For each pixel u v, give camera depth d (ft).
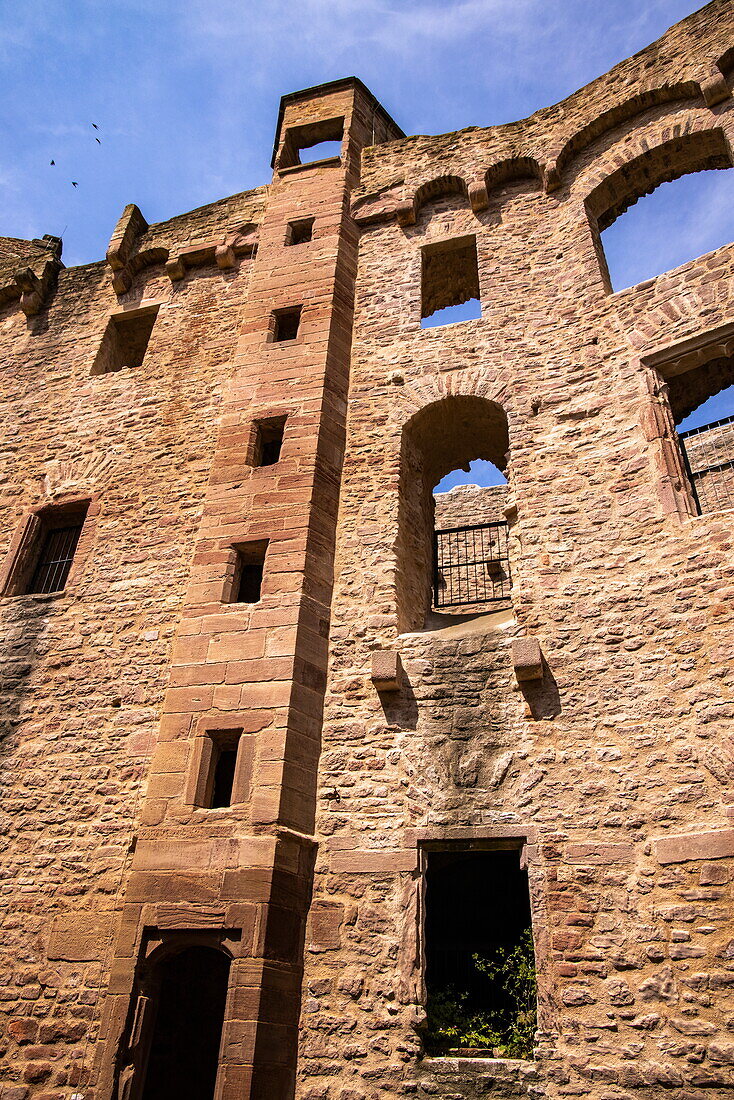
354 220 50.01
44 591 42.93
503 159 47.65
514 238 45.03
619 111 44.78
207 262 53.11
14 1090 28.35
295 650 32.83
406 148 51.85
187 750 31.78
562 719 29.99
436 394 40.27
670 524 32.07
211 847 29.32
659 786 27.50
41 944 31.19
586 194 43.96
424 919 28.07
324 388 40.73
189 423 44.27
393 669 32.37
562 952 26.07
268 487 38.06
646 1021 24.29
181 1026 34.68
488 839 28.73
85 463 45.73
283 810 29.58
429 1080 25.36
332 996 27.45
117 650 37.52
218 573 36.19
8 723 37.32
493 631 33.22
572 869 27.25
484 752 30.42
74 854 32.76
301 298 45.29
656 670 29.53
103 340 52.08
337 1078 26.16
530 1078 24.62
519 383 39.24
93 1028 28.81
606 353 38.04
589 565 32.89
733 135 39.68
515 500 35.83
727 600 29.30
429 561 39.99
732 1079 22.68
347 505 38.34
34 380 52.01
